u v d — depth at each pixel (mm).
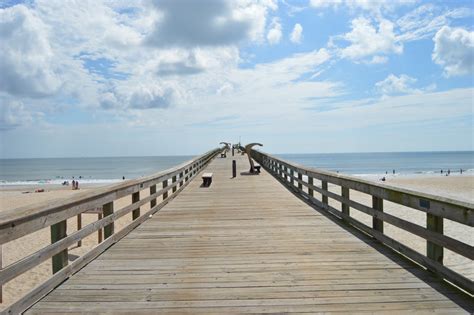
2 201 22125
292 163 10328
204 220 6070
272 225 5637
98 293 3033
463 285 2945
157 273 3510
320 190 7008
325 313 2645
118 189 4551
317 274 3441
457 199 2928
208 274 3475
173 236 4996
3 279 2324
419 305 2762
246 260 3900
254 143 15578
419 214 13188
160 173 7152
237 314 2645
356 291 3031
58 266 3234
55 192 28000
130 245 4535
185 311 2697
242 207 7289
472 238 9555
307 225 5613
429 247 3439
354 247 4363
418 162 98875
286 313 2650
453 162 97938
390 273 3447
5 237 2348
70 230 11883
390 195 4078
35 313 2680
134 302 2857
